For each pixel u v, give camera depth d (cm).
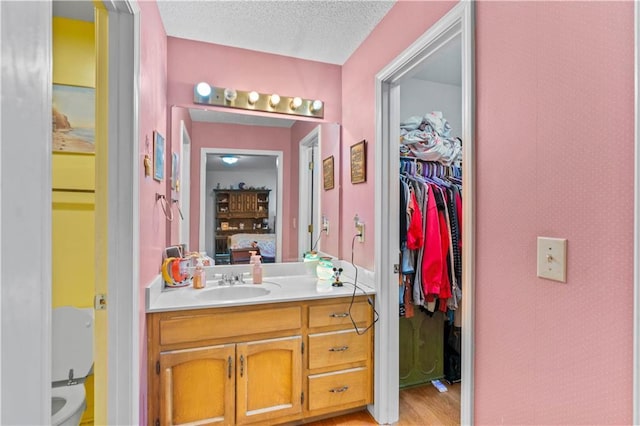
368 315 192
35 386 33
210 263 224
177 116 209
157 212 170
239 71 221
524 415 94
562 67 85
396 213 194
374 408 192
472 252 113
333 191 242
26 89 32
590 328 77
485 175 110
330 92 243
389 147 192
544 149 89
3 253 29
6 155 30
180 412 156
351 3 173
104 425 117
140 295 133
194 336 158
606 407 74
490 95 108
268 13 182
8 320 30
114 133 118
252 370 169
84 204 177
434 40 143
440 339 241
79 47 177
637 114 68
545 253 88
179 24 192
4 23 29
